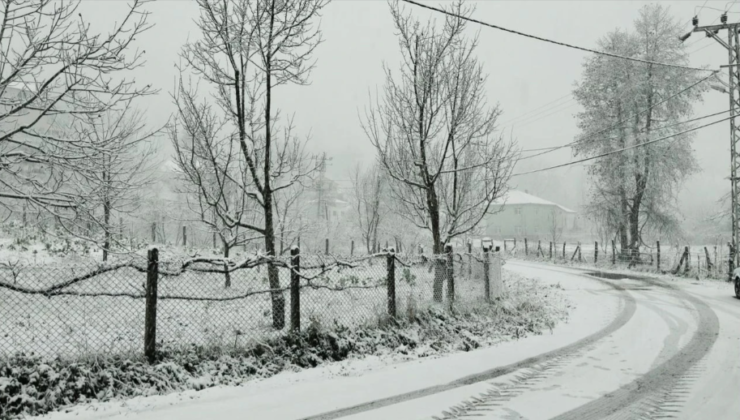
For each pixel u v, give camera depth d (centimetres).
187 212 1728
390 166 1266
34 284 753
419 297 992
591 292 1694
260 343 694
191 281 1062
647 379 665
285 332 747
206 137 863
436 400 574
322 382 637
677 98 2748
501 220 7450
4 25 544
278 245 1803
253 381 628
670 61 2769
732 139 1972
